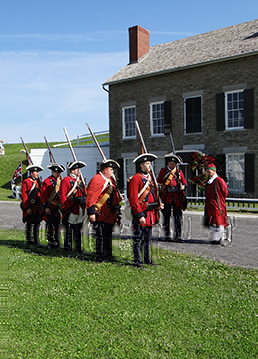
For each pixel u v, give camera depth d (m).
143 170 6.18
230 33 20.78
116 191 6.38
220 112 18.38
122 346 3.37
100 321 3.86
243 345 3.39
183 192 8.38
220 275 5.48
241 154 17.94
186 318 3.95
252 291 4.78
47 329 3.67
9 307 4.12
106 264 6.07
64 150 25.56
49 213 7.52
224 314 4.05
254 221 11.70
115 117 22.61
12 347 3.28
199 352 3.28
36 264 6.05
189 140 19.55
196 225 10.91
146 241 6.15
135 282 5.11
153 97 20.88
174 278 5.31
